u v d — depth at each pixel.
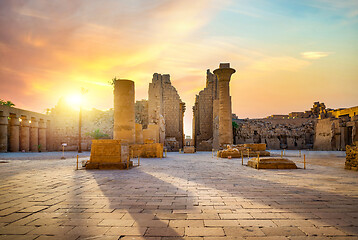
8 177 8.34
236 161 15.40
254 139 38.97
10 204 4.69
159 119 34.59
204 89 39.28
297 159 16.17
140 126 26.06
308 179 7.71
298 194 5.50
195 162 14.66
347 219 3.73
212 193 5.63
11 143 30.31
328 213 4.04
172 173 9.33
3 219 3.79
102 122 41.56
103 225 3.50
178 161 15.50
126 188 6.28
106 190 6.03
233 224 3.52
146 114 39.78
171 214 4.02
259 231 3.24
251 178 7.96
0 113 28.02
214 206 4.50
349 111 33.06
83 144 37.44
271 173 9.23
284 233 3.17
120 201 4.90
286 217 3.84
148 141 22.19
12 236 3.09
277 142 38.12
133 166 12.12
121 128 20.20
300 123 42.31
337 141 31.56
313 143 37.25
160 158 18.41
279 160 11.05
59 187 6.44
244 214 4.00
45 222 3.64
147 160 16.48
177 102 39.12
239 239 2.97
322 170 10.12
